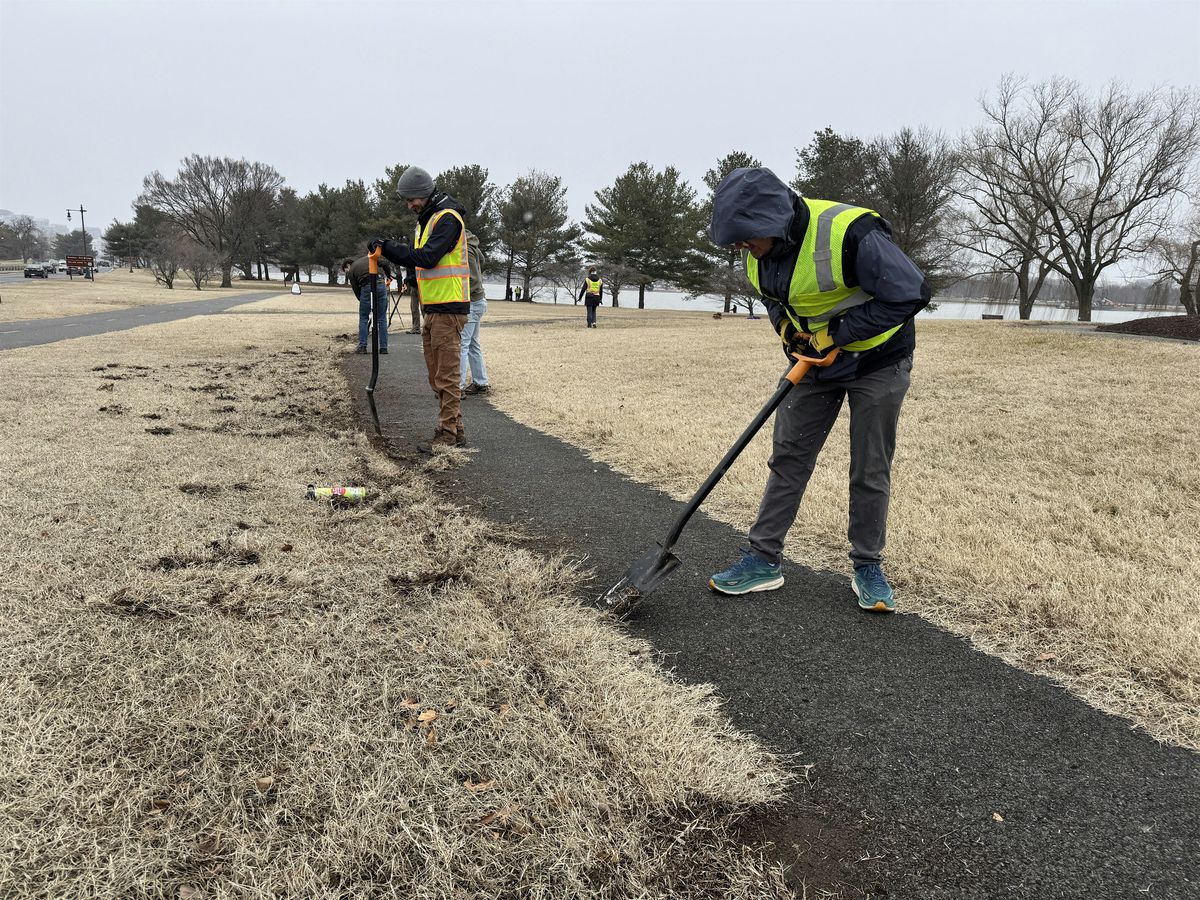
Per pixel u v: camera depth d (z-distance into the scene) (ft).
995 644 8.41
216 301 86.63
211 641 7.41
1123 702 7.32
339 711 6.47
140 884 4.68
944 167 98.48
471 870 4.94
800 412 9.25
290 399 21.86
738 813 5.71
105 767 5.62
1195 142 82.07
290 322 53.16
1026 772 6.31
